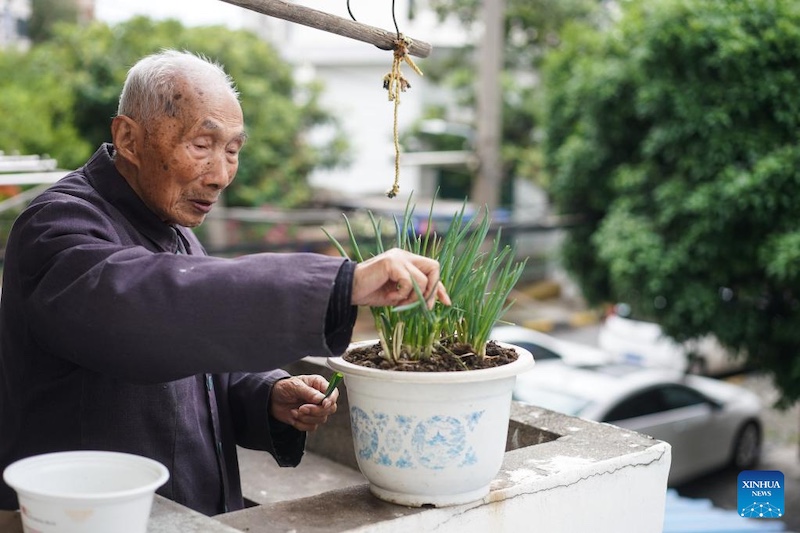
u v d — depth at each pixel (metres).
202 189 1.76
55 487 1.29
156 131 1.71
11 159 4.25
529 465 1.78
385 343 1.56
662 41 6.43
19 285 1.65
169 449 1.80
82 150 10.08
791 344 6.50
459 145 15.86
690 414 7.68
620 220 6.95
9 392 1.75
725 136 6.26
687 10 6.37
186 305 1.36
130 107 1.75
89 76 10.88
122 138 1.77
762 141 6.24
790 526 6.43
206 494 1.89
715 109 6.21
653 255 6.53
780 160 6.02
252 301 1.35
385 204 13.66
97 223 1.67
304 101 13.08
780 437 9.37
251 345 1.35
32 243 1.59
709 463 7.89
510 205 16.61
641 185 6.95
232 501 2.03
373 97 17.53
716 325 6.48
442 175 16.67
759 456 8.46
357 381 1.51
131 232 1.81
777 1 6.32
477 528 1.59
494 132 9.59
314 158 12.61
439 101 17.14
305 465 2.79
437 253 1.61
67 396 1.72
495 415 1.52
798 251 5.84
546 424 2.18
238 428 2.10
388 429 1.50
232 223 11.01
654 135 6.62
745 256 6.31
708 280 6.48
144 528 1.24
